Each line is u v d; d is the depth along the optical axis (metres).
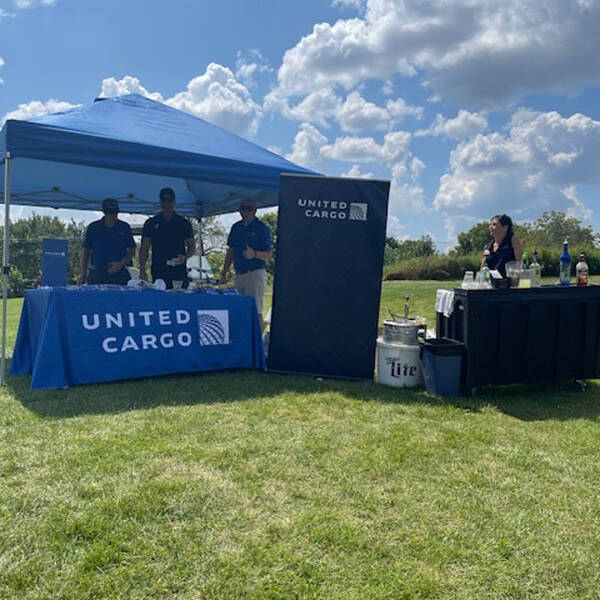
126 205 8.85
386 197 4.86
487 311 4.20
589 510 2.21
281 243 4.98
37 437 2.94
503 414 3.71
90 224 5.67
